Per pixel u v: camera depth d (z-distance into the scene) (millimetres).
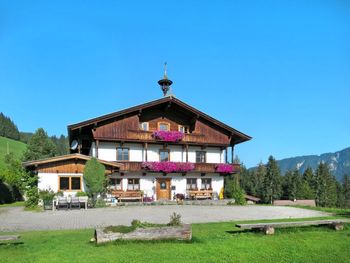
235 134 38500
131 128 34750
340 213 23750
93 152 34562
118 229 10867
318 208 27766
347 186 112500
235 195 33438
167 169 34812
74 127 32375
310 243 11336
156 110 37062
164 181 36188
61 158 28984
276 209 26656
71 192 29188
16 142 101062
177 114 37938
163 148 36656
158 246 10367
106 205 28453
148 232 10961
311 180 91875
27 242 11531
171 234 11117
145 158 35281
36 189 27703
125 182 34625
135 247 10211
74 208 26219
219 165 37250
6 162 64562
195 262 8961
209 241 11258
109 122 34062
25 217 20656
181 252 9742
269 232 12648
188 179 37219
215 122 37531
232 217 20781
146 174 35438
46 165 29000
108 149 34656
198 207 27578
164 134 35375
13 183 38000
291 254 10055
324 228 14086
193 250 9992
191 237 11375
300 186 81438
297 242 11398
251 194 90750
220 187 38344
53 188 28953
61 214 22062
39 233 14062
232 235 12516
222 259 9344
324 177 89812
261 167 98500
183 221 18562
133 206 28547
